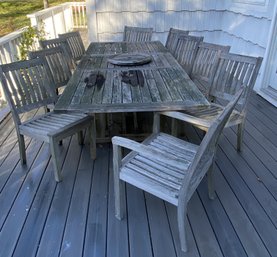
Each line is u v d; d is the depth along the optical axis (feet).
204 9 16.25
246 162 7.95
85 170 7.66
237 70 7.66
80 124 7.34
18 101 7.30
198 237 5.55
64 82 9.53
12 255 5.21
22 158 7.79
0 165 7.91
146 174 5.32
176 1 15.83
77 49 12.41
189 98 6.48
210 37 17.10
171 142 6.38
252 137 9.31
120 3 15.61
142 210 6.24
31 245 5.41
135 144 5.01
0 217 6.08
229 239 5.50
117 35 16.40
